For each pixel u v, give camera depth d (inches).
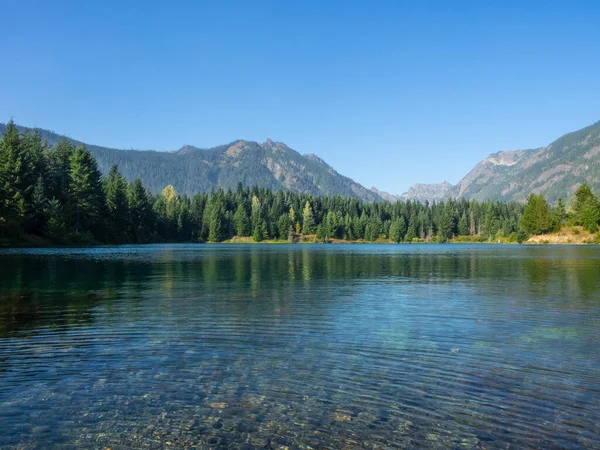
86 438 338.0
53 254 2741.1
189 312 850.1
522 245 6018.7
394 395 425.1
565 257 2864.2
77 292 1130.7
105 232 4980.3
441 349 587.2
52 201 3998.5
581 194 6333.7
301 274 1670.8
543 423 367.2
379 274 1684.3
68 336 658.8
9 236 3592.5
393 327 722.2
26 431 349.1
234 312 852.6
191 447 323.9
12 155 3732.8
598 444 333.1
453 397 421.1
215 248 5009.8
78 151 4613.7
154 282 1362.0
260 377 472.7
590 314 835.4
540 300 1006.4
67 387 443.2
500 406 400.8
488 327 724.0
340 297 1058.1
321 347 597.3
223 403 402.3
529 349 587.5
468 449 324.5
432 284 1334.9
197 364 519.2
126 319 781.3
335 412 385.1
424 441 336.2
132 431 349.1
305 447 325.4
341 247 5846.5
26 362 528.7
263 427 356.2
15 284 1284.4
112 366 511.5
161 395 421.7
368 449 323.3
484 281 1418.6
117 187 5487.2
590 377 477.7
